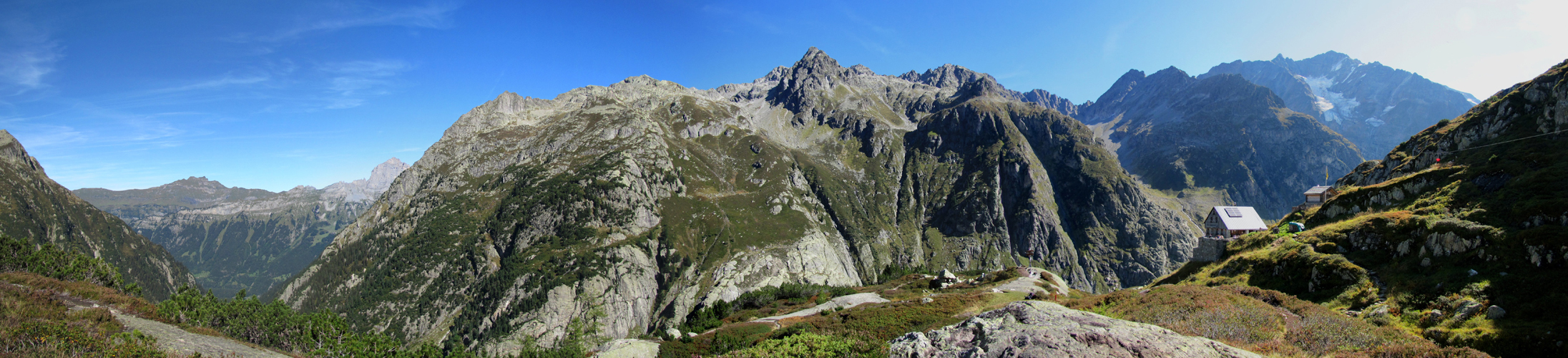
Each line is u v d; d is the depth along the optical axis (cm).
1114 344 2886
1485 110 9481
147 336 4428
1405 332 4159
